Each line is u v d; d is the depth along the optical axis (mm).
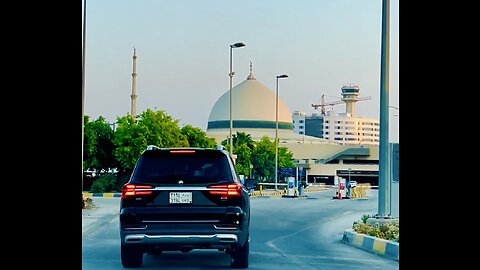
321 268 12320
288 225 22594
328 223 23531
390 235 16016
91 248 15148
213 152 11367
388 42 19266
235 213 10984
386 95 19484
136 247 11164
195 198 11008
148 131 51594
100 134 51250
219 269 11844
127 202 11031
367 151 101688
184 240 10945
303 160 98875
